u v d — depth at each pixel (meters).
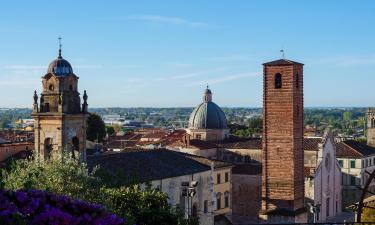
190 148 116.44
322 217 105.12
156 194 51.75
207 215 88.69
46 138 67.19
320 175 104.94
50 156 65.19
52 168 50.34
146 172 76.62
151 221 49.38
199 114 137.88
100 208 25.11
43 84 67.62
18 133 164.38
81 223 22.89
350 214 112.38
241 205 107.81
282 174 83.75
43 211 22.88
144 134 191.12
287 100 83.25
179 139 140.00
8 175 52.38
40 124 67.19
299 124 85.38
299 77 85.31
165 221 50.12
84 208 24.81
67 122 66.50
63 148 65.56
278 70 83.62
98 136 173.50
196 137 136.88
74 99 67.81
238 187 107.94
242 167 109.38
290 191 83.25
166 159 85.50
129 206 50.06
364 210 64.81
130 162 78.25
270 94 84.25
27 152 96.12
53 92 66.75
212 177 89.88
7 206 22.44
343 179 125.44
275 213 83.56
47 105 67.19
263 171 85.00
